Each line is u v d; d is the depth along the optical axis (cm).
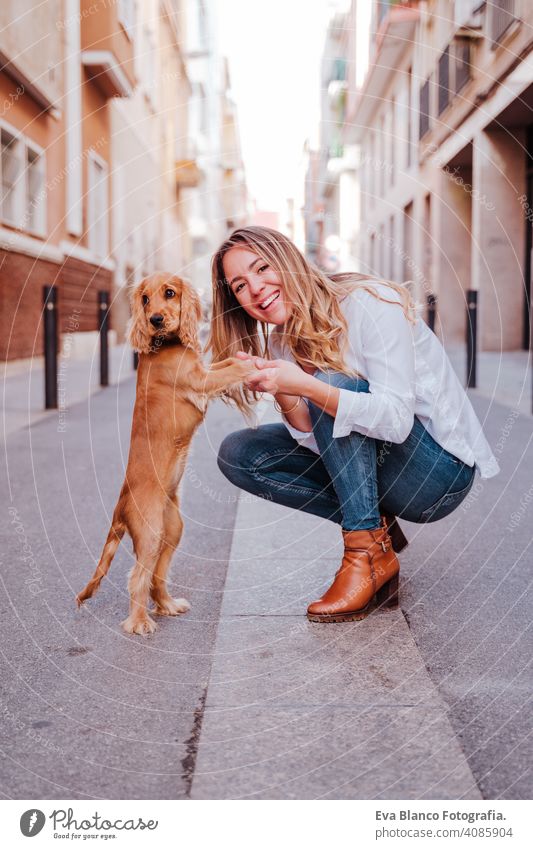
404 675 199
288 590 261
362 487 232
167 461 231
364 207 2259
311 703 185
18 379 904
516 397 705
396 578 241
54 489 410
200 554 305
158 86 1905
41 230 1062
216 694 190
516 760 162
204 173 2309
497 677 199
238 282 238
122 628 233
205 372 234
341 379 233
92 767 161
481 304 1110
